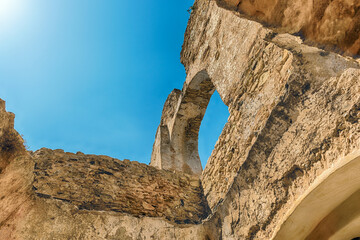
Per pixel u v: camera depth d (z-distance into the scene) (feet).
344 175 7.78
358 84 7.11
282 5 3.83
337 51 3.47
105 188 12.51
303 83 8.77
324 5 3.35
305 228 9.55
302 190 8.61
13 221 8.95
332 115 7.82
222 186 12.61
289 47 8.16
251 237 10.24
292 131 9.07
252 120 11.04
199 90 20.51
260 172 10.20
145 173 14.56
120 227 10.77
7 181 8.38
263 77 10.86
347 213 8.95
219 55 14.99
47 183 11.28
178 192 14.51
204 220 12.81
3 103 8.20
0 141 7.99
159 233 11.37
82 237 9.82
